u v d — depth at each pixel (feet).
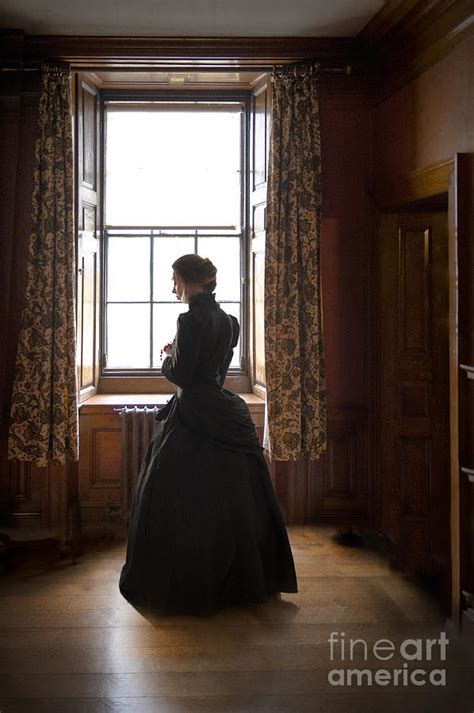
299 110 14.26
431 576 12.74
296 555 13.53
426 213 14.46
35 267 14.01
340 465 15.03
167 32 13.64
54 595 11.66
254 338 16.31
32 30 13.51
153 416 14.84
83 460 15.20
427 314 14.52
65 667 9.26
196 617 10.75
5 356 14.21
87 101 15.53
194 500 10.74
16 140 14.06
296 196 14.20
